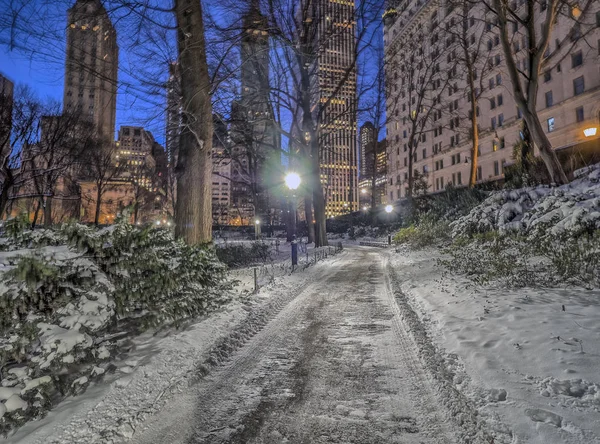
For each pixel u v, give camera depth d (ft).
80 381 11.05
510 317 17.22
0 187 88.17
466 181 180.24
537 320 16.33
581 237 26.66
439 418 9.99
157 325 16.78
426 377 12.72
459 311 19.95
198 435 9.43
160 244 19.25
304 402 11.14
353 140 193.88
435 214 73.87
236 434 9.45
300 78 83.41
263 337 17.90
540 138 48.80
